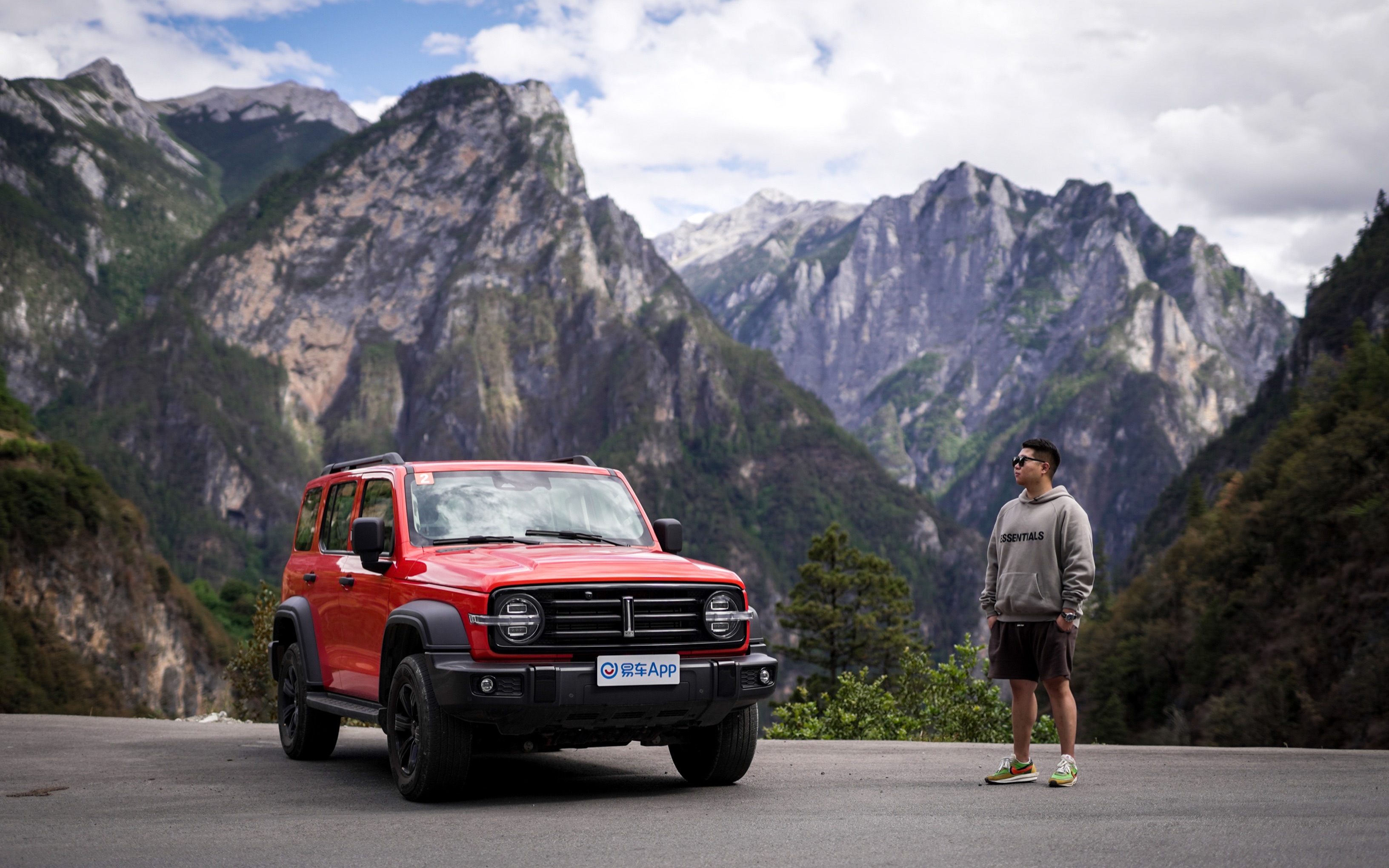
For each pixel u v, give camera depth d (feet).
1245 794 21.11
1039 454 22.74
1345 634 203.10
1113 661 302.45
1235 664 232.12
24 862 15.44
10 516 336.08
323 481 30.55
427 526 24.31
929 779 24.50
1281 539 249.75
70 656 327.26
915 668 52.54
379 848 16.19
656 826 17.83
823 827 17.51
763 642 22.75
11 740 35.50
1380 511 214.48
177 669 382.42
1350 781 23.45
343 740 34.53
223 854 15.92
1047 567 22.41
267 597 60.49
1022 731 23.09
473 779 24.67
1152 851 14.92
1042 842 15.74
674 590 21.67
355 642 25.64
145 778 25.54
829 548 177.78
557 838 16.78
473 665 20.25
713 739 23.06
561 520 25.35
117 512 393.09
